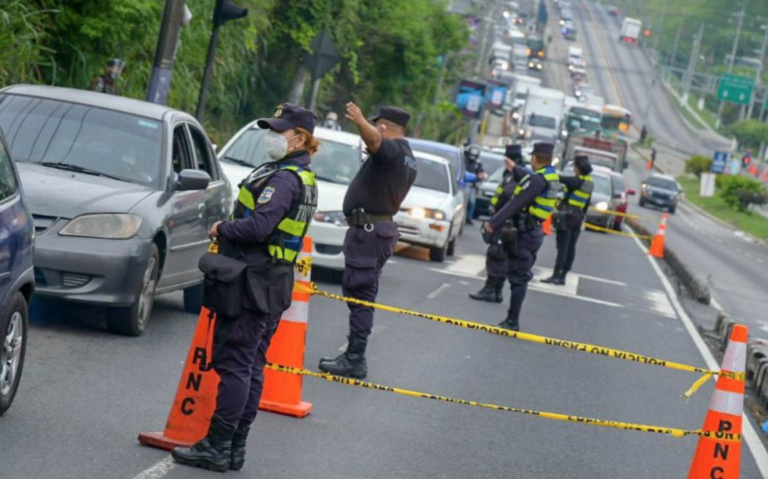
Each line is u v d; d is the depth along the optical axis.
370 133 25.31
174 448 18.66
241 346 18.12
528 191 36.72
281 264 18.09
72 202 25.86
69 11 49.75
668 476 22.78
